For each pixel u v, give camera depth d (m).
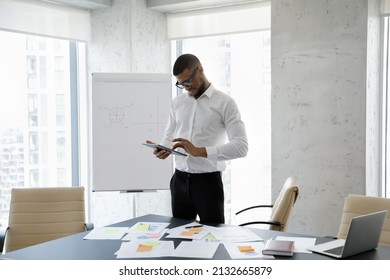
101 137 4.03
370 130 3.66
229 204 4.77
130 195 4.63
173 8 4.70
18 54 4.31
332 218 3.77
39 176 4.55
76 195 3.29
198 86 2.96
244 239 2.44
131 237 2.52
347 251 2.09
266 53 4.46
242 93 4.64
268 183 4.55
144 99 4.06
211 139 3.06
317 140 3.80
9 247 3.17
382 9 3.70
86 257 2.19
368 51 3.55
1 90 4.19
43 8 4.25
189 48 5.00
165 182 4.04
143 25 4.63
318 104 3.78
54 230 3.21
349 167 3.66
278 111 3.98
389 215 2.67
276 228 2.86
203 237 2.48
